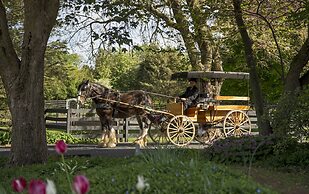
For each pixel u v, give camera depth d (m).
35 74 9.82
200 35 13.83
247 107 18.23
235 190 5.10
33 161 9.76
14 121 9.81
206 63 18.61
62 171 7.87
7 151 15.48
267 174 9.04
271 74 18.16
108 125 16.84
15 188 3.85
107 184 5.69
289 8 12.70
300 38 14.89
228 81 23.34
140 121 17.31
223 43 13.91
